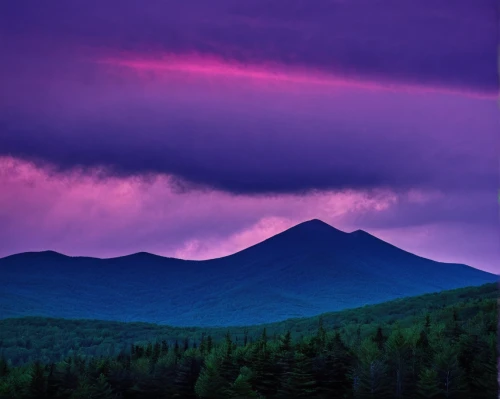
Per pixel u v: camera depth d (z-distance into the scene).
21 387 175.25
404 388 138.88
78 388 158.25
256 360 154.50
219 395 146.00
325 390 144.62
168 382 162.62
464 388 135.50
